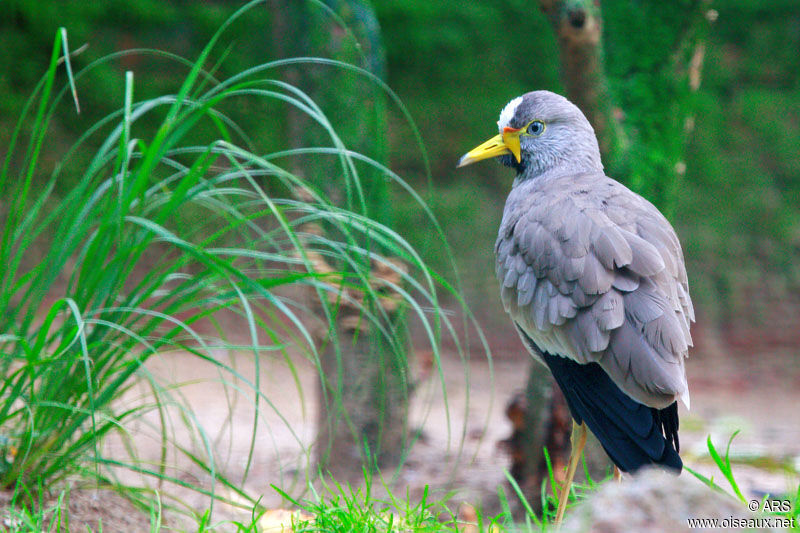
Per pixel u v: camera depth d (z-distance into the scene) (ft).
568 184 25.82
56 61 22.71
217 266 22.31
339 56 36.40
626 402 21.42
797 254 82.28
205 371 53.21
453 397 57.00
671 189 34.30
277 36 37.63
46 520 21.94
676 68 34.19
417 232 78.74
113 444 36.32
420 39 90.99
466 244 79.25
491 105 90.02
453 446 42.39
